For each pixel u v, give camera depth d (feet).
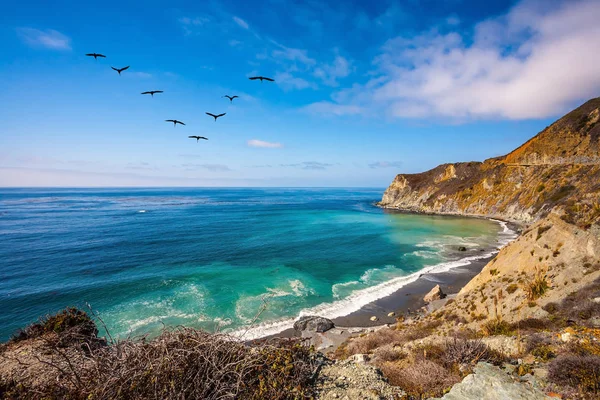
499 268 66.28
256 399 15.43
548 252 56.49
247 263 122.72
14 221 239.09
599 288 40.27
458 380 21.30
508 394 16.75
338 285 97.91
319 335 63.31
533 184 239.71
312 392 17.94
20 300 82.48
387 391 18.99
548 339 27.68
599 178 182.80
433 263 122.72
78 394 14.10
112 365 15.08
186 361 15.52
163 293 88.69
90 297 85.10
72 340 23.52
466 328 46.06
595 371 16.66
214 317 73.00
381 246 153.38
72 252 137.28
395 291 91.91
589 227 53.06
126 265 117.70
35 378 17.63
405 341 43.11
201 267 116.16
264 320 71.87
